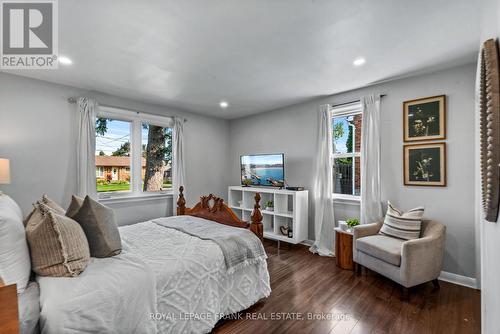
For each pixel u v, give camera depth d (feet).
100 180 11.63
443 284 8.35
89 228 5.37
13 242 3.91
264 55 7.64
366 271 9.50
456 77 8.44
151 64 8.27
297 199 11.84
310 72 9.00
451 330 5.91
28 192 9.33
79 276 4.42
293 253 11.64
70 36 6.48
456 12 5.49
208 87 10.62
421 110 9.15
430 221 8.44
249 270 6.97
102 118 11.68
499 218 3.03
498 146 2.91
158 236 7.14
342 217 11.56
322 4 5.22
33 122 9.47
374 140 10.05
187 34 6.41
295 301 7.28
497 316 3.24
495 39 3.48
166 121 13.96
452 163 8.50
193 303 5.44
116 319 4.13
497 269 3.22
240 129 16.72
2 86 8.84
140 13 5.51
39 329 3.55
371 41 6.80
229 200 15.15
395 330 5.92
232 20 5.80
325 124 11.77
